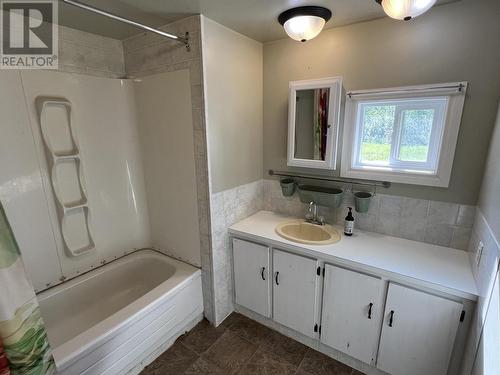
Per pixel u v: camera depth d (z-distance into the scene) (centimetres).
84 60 184
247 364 175
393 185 177
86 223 192
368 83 174
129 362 157
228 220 204
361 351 162
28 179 159
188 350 185
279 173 226
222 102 182
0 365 91
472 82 144
